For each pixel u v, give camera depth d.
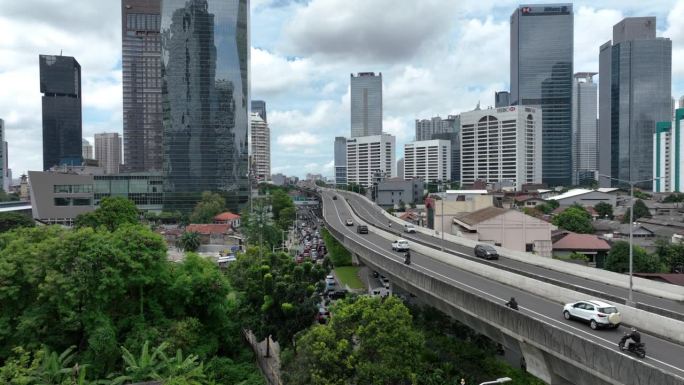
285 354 42.16
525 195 195.50
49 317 41.38
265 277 46.31
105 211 107.44
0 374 30.92
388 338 33.62
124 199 112.81
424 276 48.88
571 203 172.75
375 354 34.38
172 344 40.66
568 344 28.61
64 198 158.00
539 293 44.44
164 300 46.47
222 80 199.12
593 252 86.44
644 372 23.55
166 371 34.97
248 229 109.50
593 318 34.03
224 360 44.91
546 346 30.52
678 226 109.69
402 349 34.19
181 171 196.25
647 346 30.25
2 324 39.91
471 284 49.88
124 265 41.47
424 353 43.66
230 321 49.91
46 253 41.88
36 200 151.88
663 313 37.69
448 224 108.44
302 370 34.78
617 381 25.16
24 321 38.56
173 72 195.25
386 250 77.81
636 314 34.53
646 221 122.06
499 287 48.34
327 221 126.12
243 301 50.41
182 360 36.97
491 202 110.12
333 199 194.12
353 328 35.84
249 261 63.12
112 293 41.09
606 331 33.44
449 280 52.06
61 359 35.47
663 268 75.06
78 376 33.69
